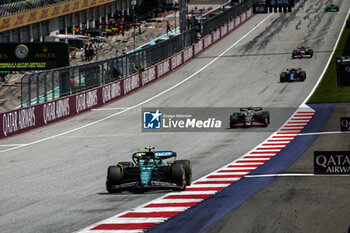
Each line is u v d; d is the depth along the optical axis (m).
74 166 86.38
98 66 171.88
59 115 145.62
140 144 106.12
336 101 151.25
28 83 136.50
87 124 138.50
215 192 62.78
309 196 58.62
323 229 46.91
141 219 51.66
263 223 49.09
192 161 86.44
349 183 64.06
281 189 62.81
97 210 56.16
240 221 49.91
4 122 123.19
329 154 47.16
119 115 151.50
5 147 111.38
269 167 78.56
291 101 158.62
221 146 100.19
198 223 49.66
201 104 163.50
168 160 87.81
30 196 66.06
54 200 62.84
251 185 66.12
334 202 55.59
